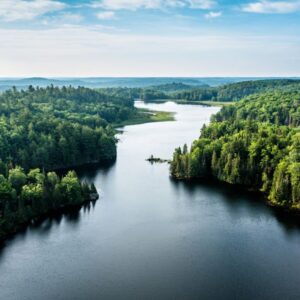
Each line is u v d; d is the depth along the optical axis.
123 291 90.44
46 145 189.88
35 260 103.31
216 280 94.75
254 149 165.50
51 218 128.88
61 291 90.50
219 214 132.50
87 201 143.75
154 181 169.38
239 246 110.62
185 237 116.12
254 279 95.25
